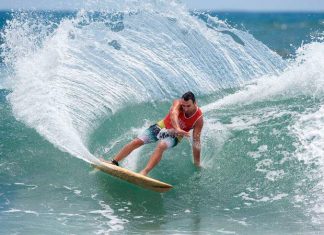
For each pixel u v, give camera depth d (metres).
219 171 28.80
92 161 28.02
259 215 24.27
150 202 25.67
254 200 25.89
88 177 27.91
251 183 27.56
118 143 31.81
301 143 30.25
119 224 23.19
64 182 27.34
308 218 23.80
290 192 26.44
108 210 24.64
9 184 26.94
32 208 24.45
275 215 24.22
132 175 26.28
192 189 27.12
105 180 27.67
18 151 30.38
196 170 28.94
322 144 29.75
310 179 27.30
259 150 30.33
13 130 32.94
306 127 31.58
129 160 29.53
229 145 31.02
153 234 22.23
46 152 30.30
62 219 23.44
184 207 25.23
